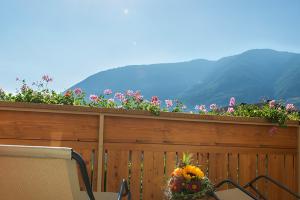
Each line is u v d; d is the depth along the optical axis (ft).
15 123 11.47
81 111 12.01
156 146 12.86
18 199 6.03
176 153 13.10
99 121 12.25
